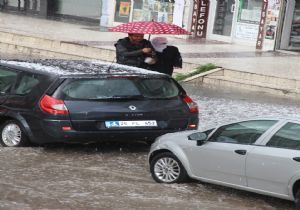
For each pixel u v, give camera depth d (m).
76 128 16.69
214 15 43.19
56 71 17.42
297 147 13.00
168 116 17.52
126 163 16.98
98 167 16.36
